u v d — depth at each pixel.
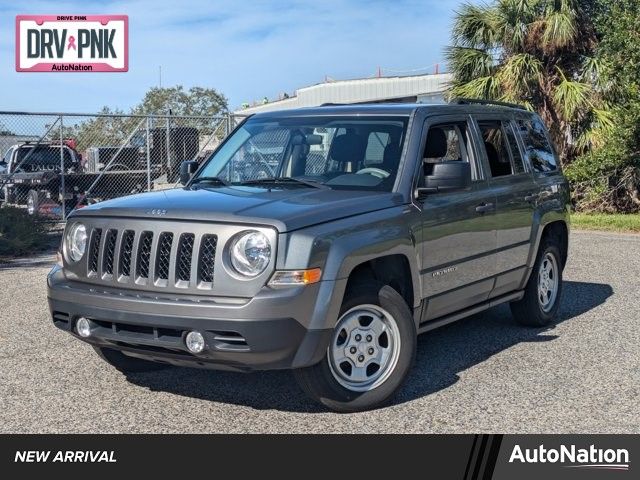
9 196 18.25
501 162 6.84
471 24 18.86
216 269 4.63
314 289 4.64
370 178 5.60
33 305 8.54
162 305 4.64
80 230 5.28
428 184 5.45
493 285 6.50
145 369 6.05
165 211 4.88
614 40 17.22
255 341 4.51
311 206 4.94
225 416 5.08
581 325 7.51
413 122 5.84
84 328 5.06
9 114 15.16
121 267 4.96
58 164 20.38
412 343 5.22
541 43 18.02
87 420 5.02
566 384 5.68
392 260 5.37
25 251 12.97
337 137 5.98
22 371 6.07
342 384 5.01
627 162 17.52
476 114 6.60
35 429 4.88
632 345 6.75
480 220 6.18
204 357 4.62
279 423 4.95
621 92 17.58
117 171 18.39
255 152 6.28
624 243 13.74
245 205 4.91
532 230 6.98
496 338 7.03
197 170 6.48
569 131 18.48
